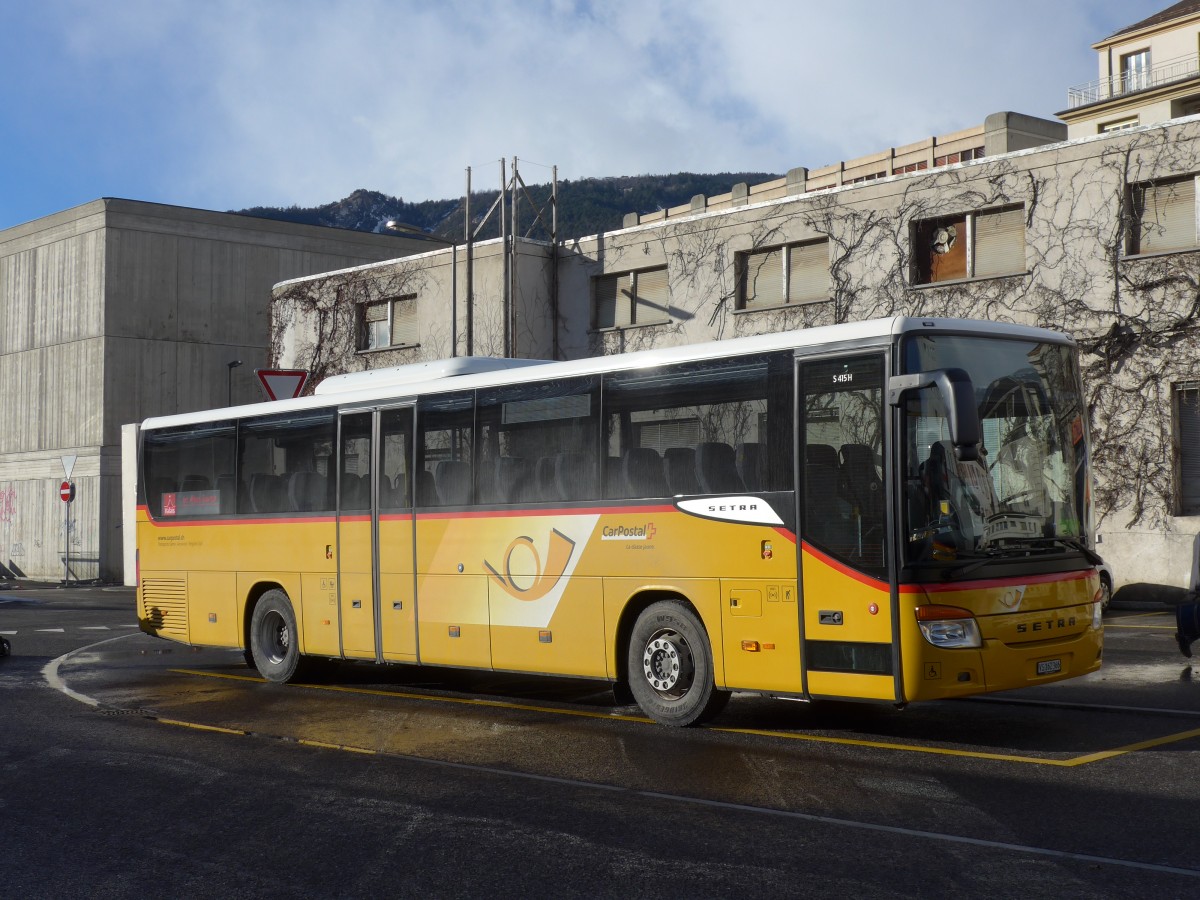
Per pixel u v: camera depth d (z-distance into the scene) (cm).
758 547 968
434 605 1237
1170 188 2148
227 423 1518
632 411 1073
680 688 1033
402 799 789
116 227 4166
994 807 728
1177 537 2108
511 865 636
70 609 2673
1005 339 955
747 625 972
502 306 3070
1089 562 958
